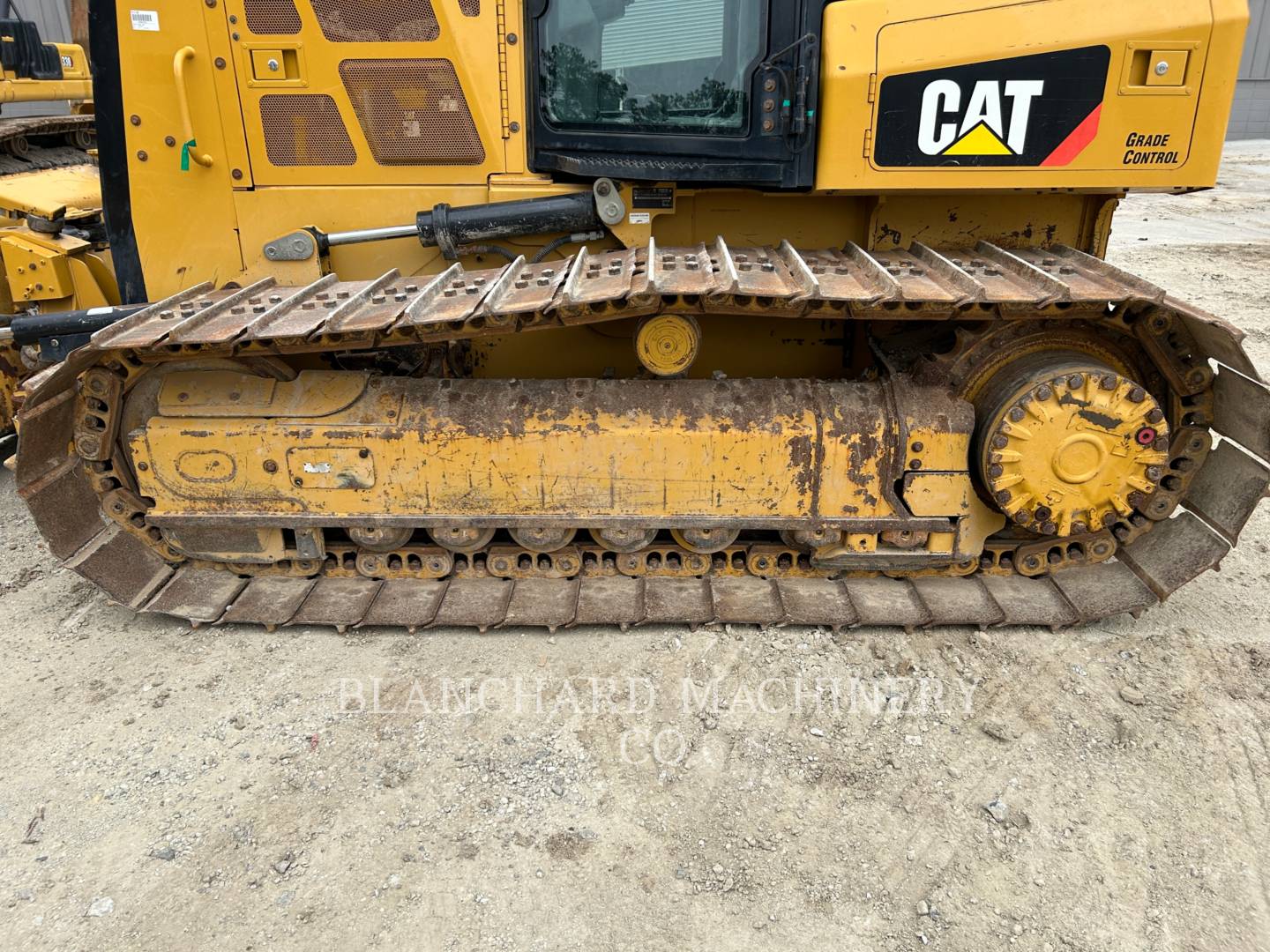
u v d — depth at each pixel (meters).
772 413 3.53
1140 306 3.31
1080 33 3.06
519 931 2.46
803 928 2.47
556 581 3.95
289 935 2.44
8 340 3.58
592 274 3.23
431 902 2.54
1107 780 3.00
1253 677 3.50
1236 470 3.63
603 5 3.21
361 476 3.57
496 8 3.31
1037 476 3.42
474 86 3.39
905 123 3.14
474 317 3.01
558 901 2.55
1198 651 3.65
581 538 4.03
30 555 4.49
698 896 2.57
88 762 3.06
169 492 3.62
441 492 3.60
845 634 3.72
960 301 2.96
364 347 3.26
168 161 3.53
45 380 3.14
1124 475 3.44
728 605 3.78
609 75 3.28
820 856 2.70
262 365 3.56
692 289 2.91
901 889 2.60
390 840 2.75
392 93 3.42
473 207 3.48
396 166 3.53
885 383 3.61
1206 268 10.76
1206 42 3.06
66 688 3.44
